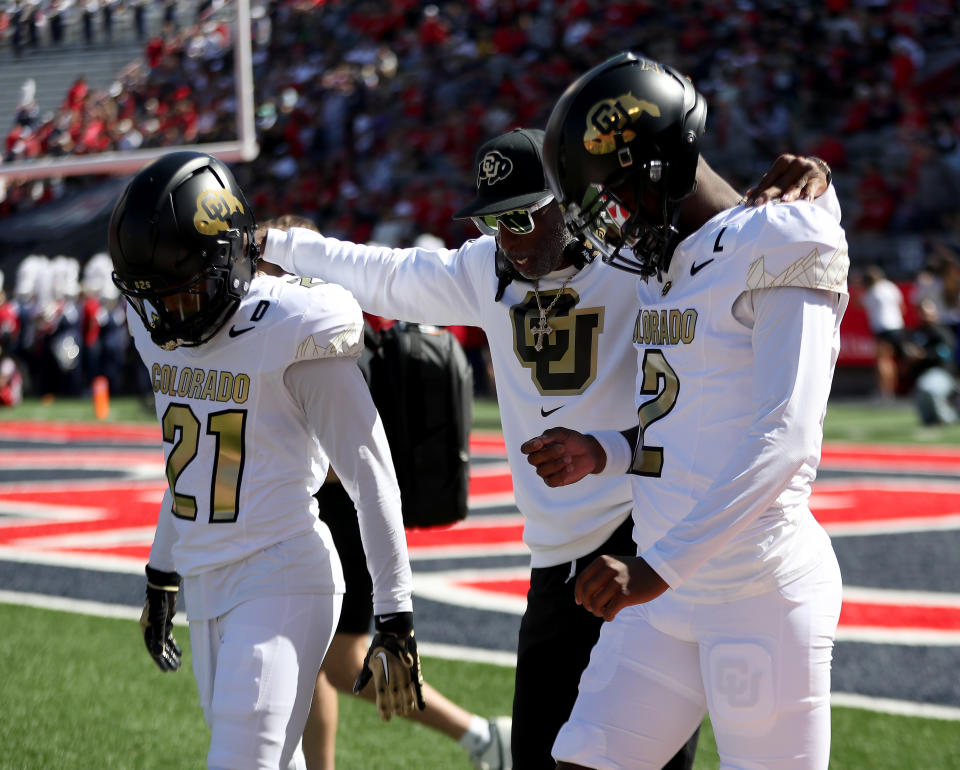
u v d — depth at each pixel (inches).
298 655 216.8
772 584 194.9
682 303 200.4
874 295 1323.8
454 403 301.9
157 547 244.2
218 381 220.7
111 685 402.6
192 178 215.9
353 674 303.9
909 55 1804.9
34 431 1196.5
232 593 219.8
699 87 1800.0
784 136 1717.5
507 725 325.4
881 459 935.7
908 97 1782.7
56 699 386.9
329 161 1918.1
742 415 194.2
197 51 673.0
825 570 200.4
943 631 466.6
